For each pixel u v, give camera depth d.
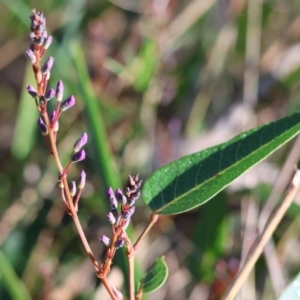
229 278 0.50
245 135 0.30
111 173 0.42
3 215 0.56
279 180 0.47
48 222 0.56
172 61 0.62
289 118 0.30
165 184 0.31
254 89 0.62
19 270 0.54
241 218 0.54
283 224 0.54
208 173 0.31
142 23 0.61
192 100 0.63
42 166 0.60
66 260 0.55
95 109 0.44
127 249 0.30
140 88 0.61
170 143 0.61
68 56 0.59
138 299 0.31
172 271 0.53
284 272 0.53
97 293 0.50
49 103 0.54
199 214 0.55
